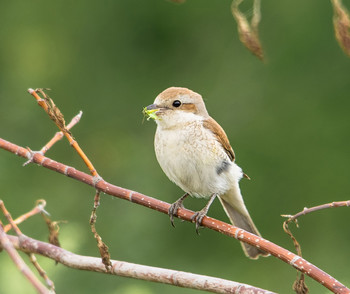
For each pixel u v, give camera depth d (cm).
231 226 540
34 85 1334
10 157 1171
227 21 1358
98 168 1282
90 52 1372
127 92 1349
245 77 1325
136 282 919
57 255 564
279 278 1124
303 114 1274
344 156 1231
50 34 1378
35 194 1138
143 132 1325
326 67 1295
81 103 1340
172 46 1366
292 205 1215
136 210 1140
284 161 1241
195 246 1148
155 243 1120
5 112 1298
